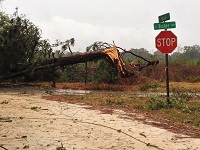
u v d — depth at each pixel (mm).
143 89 18125
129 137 6883
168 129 7684
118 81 20031
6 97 14047
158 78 23266
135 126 8000
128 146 6156
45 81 23469
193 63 27281
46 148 5879
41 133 7098
